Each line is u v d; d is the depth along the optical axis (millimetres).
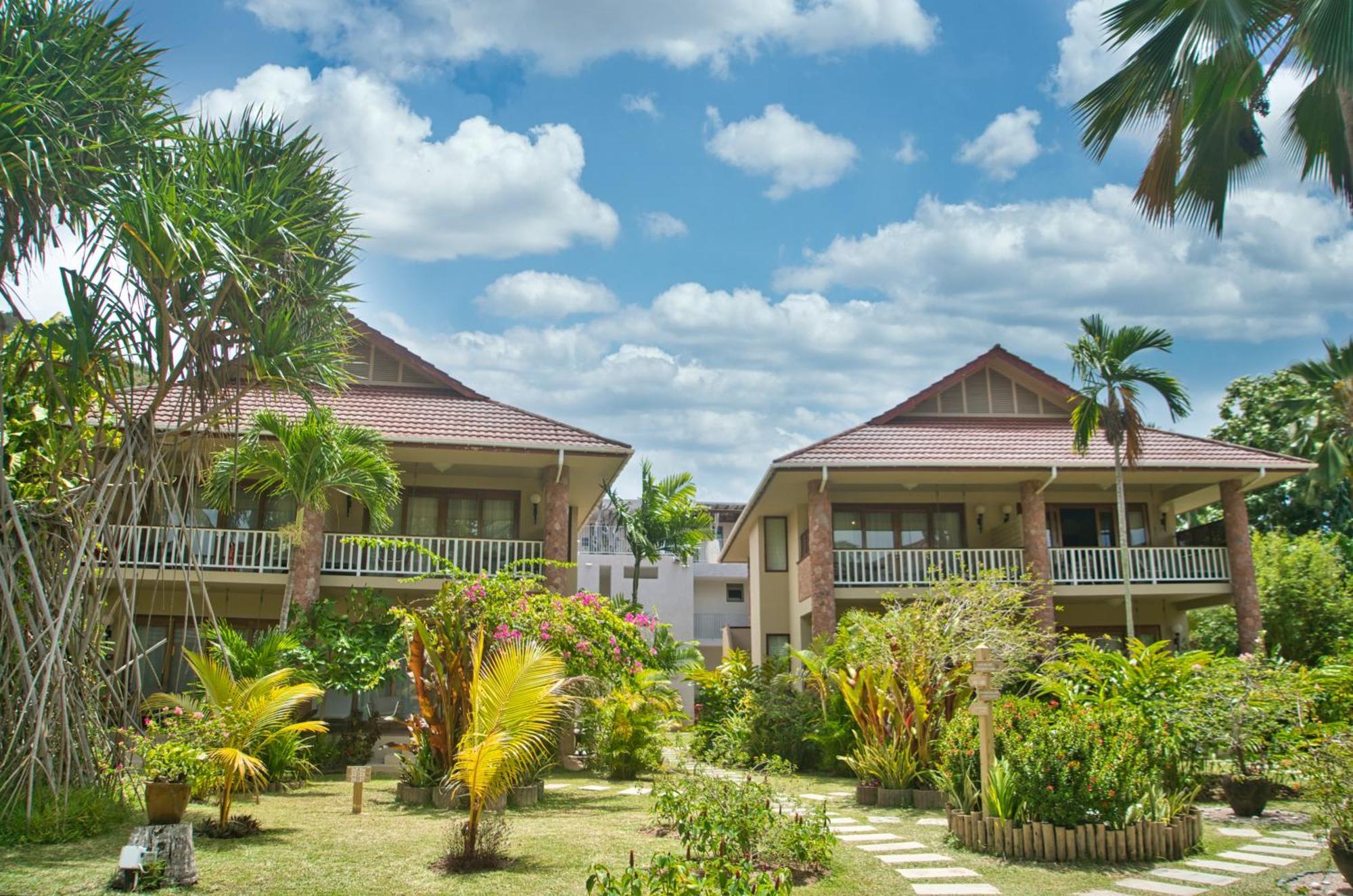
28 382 12352
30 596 10359
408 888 7676
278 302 12219
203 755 8992
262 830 10180
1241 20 11812
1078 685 14438
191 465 12219
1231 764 12680
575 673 13539
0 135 9438
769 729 17812
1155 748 10578
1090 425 19656
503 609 12977
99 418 12242
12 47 10023
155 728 10484
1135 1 12602
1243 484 22031
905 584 21438
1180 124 13422
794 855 8648
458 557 19922
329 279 12711
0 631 10070
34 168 9289
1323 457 24750
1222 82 12844
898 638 14008
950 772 10711
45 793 9672
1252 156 14242
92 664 11102
